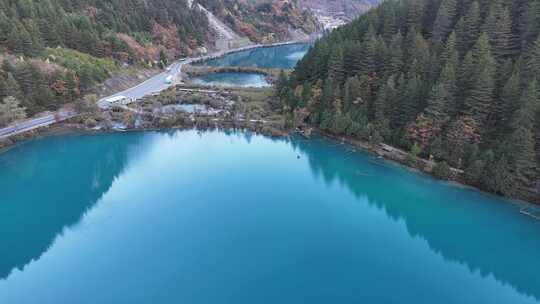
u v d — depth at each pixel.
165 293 54.22
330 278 57.94
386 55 100.38
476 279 58.34
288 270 59.22
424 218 71.88
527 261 61.88
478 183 77.62
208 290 54.97
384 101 93.19
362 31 118.94
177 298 53.50
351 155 93.44
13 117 95.38
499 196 75.62
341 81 107.75
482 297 55.12
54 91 107.38
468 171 77.44
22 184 80.69
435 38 103.50
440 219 71.38
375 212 73.88
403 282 57.56
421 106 88.50
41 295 52.91
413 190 79.50
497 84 81.88
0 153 90.12
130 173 86.25
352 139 99.06
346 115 96.44
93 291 53.97
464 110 83.19
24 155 91.19
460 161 80.25
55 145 96.25
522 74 80.19
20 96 99.94
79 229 66.44
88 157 92.44
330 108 101.88
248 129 107.06
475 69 83.19
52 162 89.69
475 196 76.12
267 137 104.19
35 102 103.62
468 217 71.25
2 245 62.19
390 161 89.44
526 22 89.12
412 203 75.94
